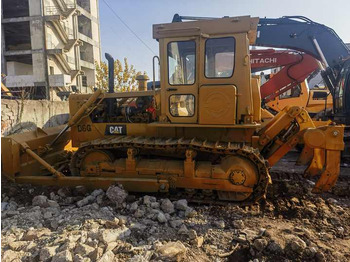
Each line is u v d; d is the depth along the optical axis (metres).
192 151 3.96
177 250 2.58
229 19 3.75
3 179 4.34
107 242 2.69
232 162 3.87
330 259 2.60
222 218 3.51
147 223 3.28
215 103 3.80
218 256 2.66
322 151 3.97
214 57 3.87
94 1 32.44
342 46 6.64
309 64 7.83
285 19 6.76
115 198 3.73
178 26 3.90
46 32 22.98
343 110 6.77
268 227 3.21
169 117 4.08
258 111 4.08
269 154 4.35
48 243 2.68
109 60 4.90
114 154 4.54
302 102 9.95
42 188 4.20
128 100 4.82
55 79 22.61
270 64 8.02
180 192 4.18
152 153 4.43
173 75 4.04
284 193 4.34
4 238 2.81
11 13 25.31
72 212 3.47
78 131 4.91
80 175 4.43
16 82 22.00
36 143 4.77
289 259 2.63
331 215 3.56
